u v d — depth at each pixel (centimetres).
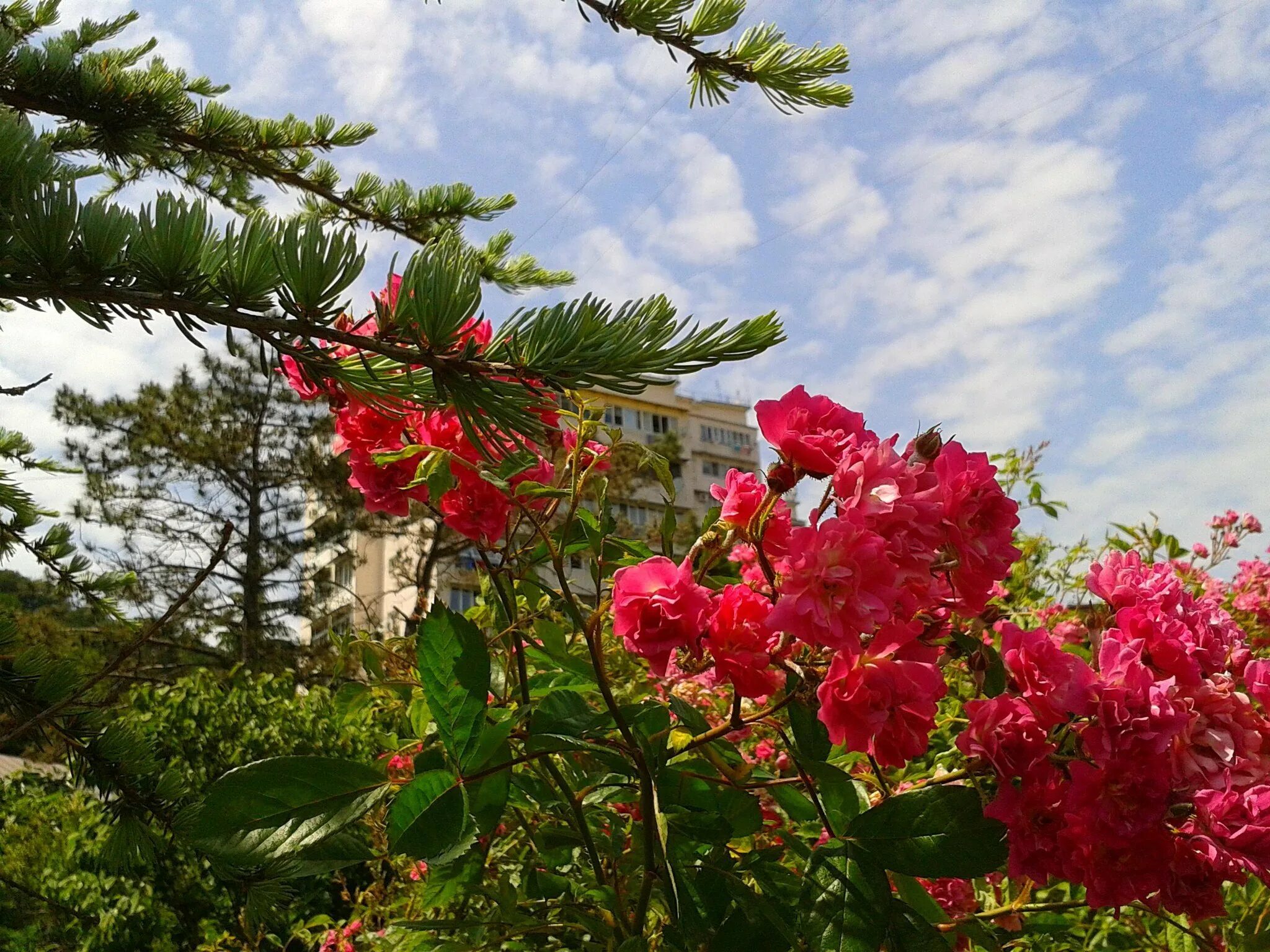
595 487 148
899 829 118
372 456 155
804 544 107
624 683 200
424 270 99
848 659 114
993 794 120
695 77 249
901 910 113
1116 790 114
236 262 94
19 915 458
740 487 123
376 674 190
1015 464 333
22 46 313
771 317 106
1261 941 150
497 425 107
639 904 124
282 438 1908
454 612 117
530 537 161
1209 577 341
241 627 1716
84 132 344
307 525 1922
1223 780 114
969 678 187
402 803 106
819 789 129
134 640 151
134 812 164
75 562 251
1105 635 129
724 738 153
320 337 98
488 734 113
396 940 172
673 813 131
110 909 462
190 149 386
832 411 122
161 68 344
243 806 105
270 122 380
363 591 2342
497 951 148
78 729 166
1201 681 124
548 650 148
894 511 108
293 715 611
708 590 122
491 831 116
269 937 324
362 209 398
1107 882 115
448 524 154
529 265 388
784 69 241
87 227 90
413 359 100
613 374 103
